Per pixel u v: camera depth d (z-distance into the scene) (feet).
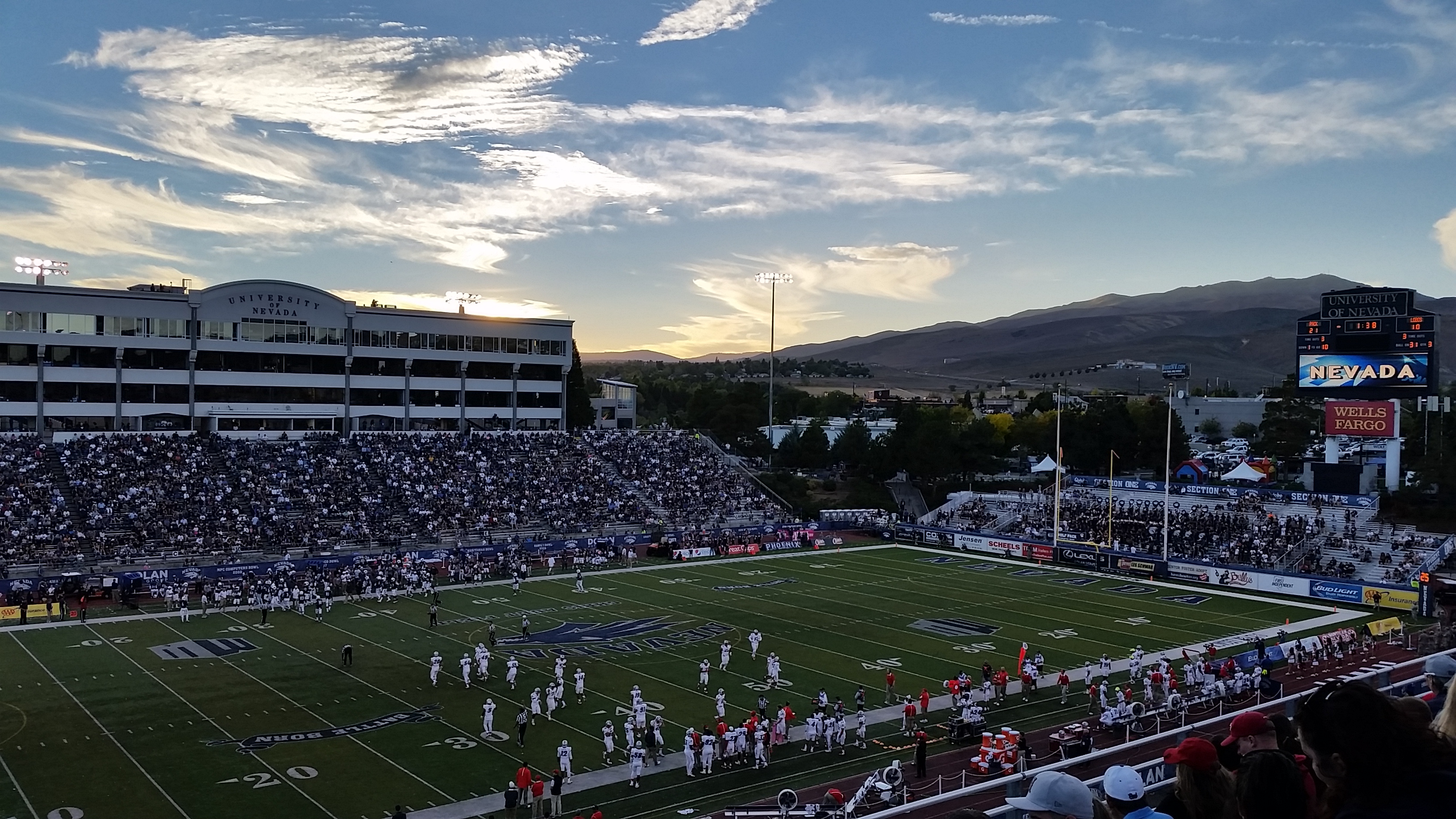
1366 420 310.45
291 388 357.82
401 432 366.02
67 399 318.86
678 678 172.55
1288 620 225.76
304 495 305.12
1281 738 36.94
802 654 190.90
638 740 134.51
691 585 267.39
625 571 288.92
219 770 125.59
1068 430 453.99
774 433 540.93
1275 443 454.81
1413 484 354.33
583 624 215.92
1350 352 302.86
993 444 435.53
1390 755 20.08
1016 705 158.81
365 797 117.39
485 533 310.04
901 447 435.12
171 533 268.62
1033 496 390.01
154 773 124.26
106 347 321.52
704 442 432.25
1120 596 256.11
